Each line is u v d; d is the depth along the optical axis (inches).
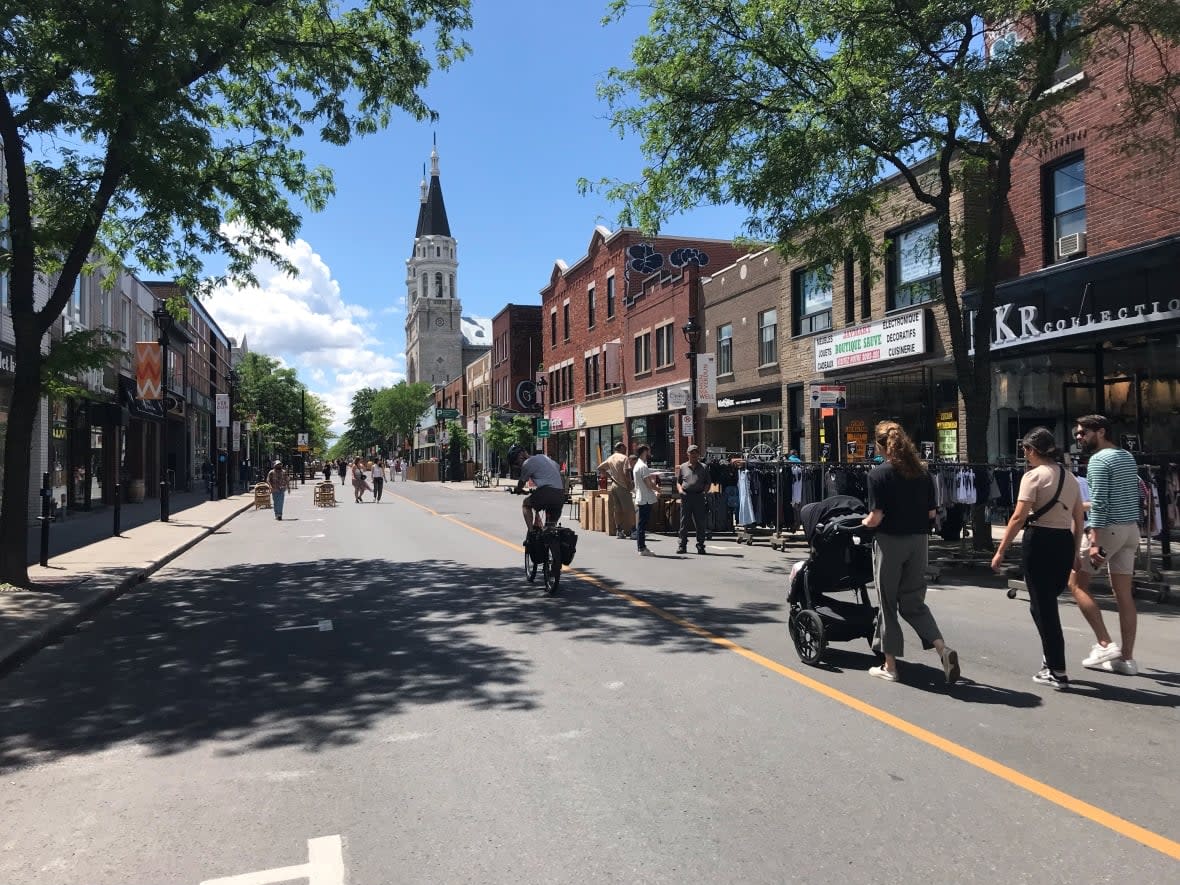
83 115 422.3
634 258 1427.2
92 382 974.4
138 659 296.5
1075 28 467.2
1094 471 259.3
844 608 277.7
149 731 216.7
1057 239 636.1
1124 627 259.3
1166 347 559.5
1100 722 213.6
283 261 561.0
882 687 245.6
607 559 550.0
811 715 219.6
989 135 498.6
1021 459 662.5
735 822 156.7
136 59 389.1
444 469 2674.7
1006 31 495.5
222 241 536.7
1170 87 476.4
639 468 578.9
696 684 249.6
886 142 500.4
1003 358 665.0
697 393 1026.1
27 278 436.5
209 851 148.4
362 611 378.9
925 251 744.3
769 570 494.9
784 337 976.3
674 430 1267.2
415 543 682.2
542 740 202.7
